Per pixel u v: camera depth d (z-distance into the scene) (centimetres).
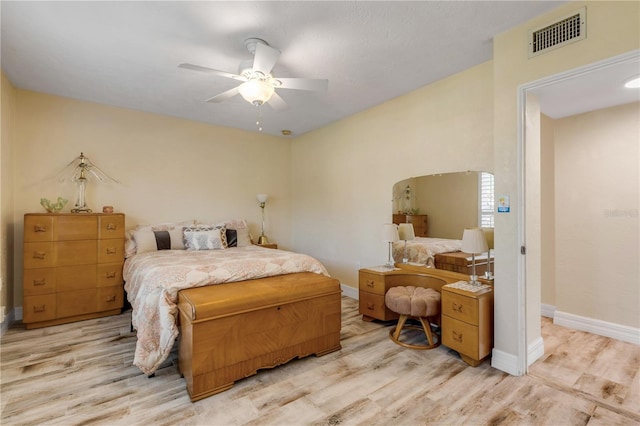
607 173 284
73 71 291
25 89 337
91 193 378
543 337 281
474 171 279
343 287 434
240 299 210
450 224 297
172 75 298
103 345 270
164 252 359
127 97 359
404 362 239
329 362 240
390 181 362
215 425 170
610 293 282
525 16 208
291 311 234
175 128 438
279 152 541
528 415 177
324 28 221
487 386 206
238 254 340
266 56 210
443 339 254
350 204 422
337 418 175
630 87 213
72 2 193
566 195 310
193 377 189
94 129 379
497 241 229
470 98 282
